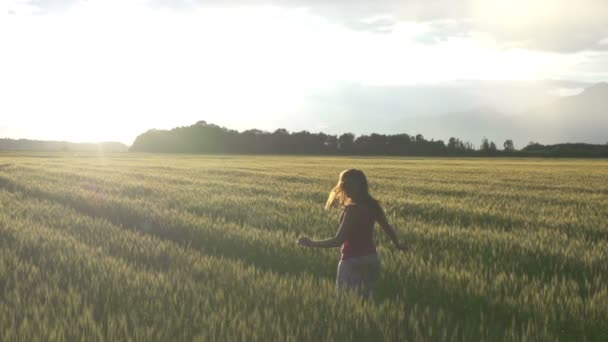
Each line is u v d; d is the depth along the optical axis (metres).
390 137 164.75
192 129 185.38
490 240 10.66
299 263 8.52
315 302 5.70
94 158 85.50
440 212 16.08
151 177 32.38
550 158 131.75
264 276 6.94
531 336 4.96
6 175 32.25
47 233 10.30
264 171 43.34
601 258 9.04
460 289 6.80
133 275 6.76
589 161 101.31
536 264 8.73
